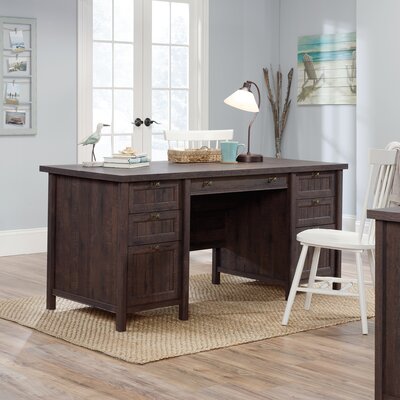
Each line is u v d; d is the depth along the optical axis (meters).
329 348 5.99
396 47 8.56
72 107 8.59
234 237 7.36
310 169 7.02
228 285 7.46
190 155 6.99
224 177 6.62
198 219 7.26
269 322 6.47
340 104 9.26
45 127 8.46
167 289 6.42
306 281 7.10
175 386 5.39
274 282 7.11
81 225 6.46
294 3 9.63
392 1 8.56
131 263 6.25
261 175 6.81
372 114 8.77
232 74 9.55
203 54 9.33
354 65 9.12
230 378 5.51
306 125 9.59
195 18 9.30
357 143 8.90
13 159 8.34
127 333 6.20
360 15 8.78
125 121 8.95
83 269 6.46
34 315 6.55
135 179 6.18
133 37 8.95
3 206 8.32
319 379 5.50
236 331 6.27
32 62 8.34
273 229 7.11
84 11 8.59
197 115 9.36
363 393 5.32
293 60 9.68
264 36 9.73
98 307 6.37
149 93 9.07
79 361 5.73
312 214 7.10
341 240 6.41
